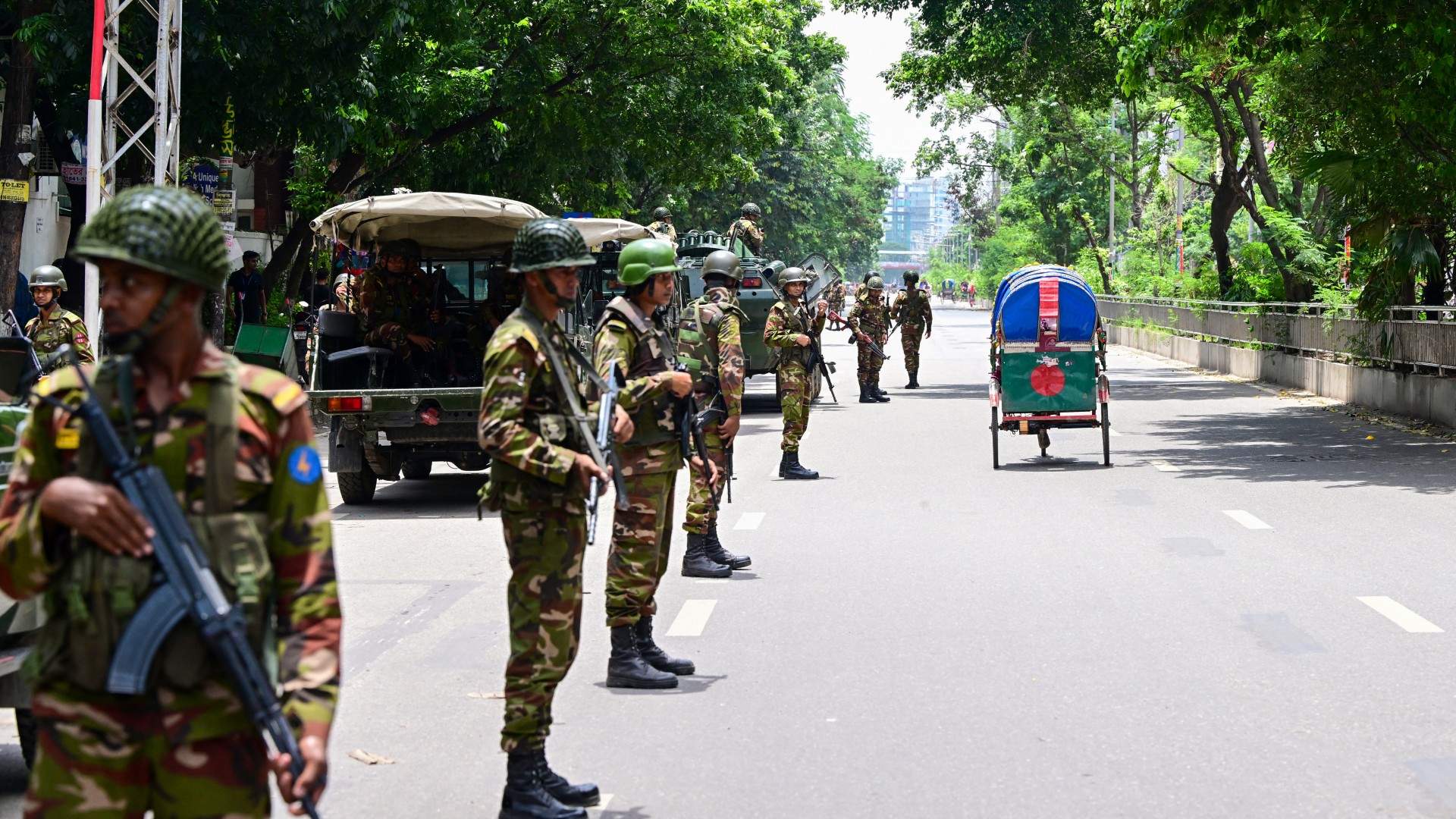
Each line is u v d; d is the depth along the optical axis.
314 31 18.17
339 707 6.77
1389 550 10.35
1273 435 18.89
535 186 30.48
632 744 6.11
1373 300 21.95
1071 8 30.72
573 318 15.00
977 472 15.19
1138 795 5.36
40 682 2.99
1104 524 11.68
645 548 6.93
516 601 5.21
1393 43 18.86
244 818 3.02
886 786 5.52
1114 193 67.25
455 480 15.87
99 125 14.65
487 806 5.41
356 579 9.88
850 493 13.66
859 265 125.06
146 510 2.90
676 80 29.97
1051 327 15.38
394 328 13.63
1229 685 6.87
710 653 7.66
